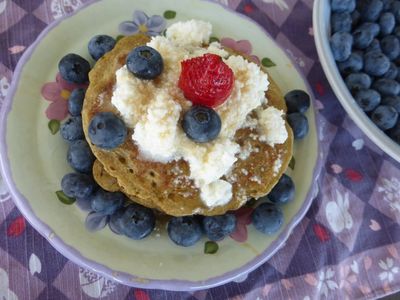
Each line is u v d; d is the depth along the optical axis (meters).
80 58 0.23
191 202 0.21
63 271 0.21
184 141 0.19
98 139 0.19
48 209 0.21
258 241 0.22
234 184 0.21
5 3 0.25
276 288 0.23
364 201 0.26
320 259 0.24
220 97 0.19
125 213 0.21
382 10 0.29
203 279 0.21
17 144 0.21
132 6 0.25
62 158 0.22
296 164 0.24
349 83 0.27
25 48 0.25
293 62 0.26
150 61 0.19
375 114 0.26
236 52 0.24
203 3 0.26
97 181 0.21
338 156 0.26
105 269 0.20
